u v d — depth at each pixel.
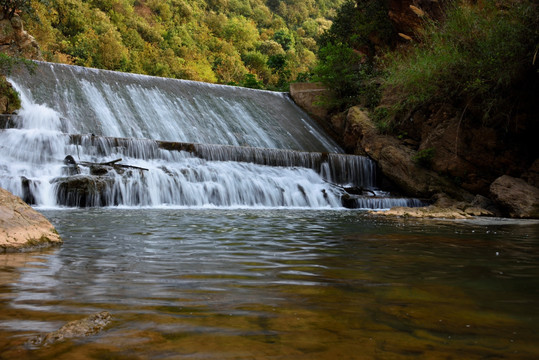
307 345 1.38
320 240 4.95
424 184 17.44
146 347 1.33
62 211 9.23
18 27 21.52
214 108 23.94
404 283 2.55
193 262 3.15
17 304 1.84
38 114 16.16
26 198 10.53
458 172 16.94
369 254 3.86
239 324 1.61
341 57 25.41
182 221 7.20
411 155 18.31
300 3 102.12
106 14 49.91
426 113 18.81
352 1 32.53
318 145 23.97
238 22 74.25
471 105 16.50
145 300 1.97
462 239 5.51
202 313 1.75
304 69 74.44
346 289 2.32
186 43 56.25
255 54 61.72
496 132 16.23
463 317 1.79
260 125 23.91
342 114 24.91
